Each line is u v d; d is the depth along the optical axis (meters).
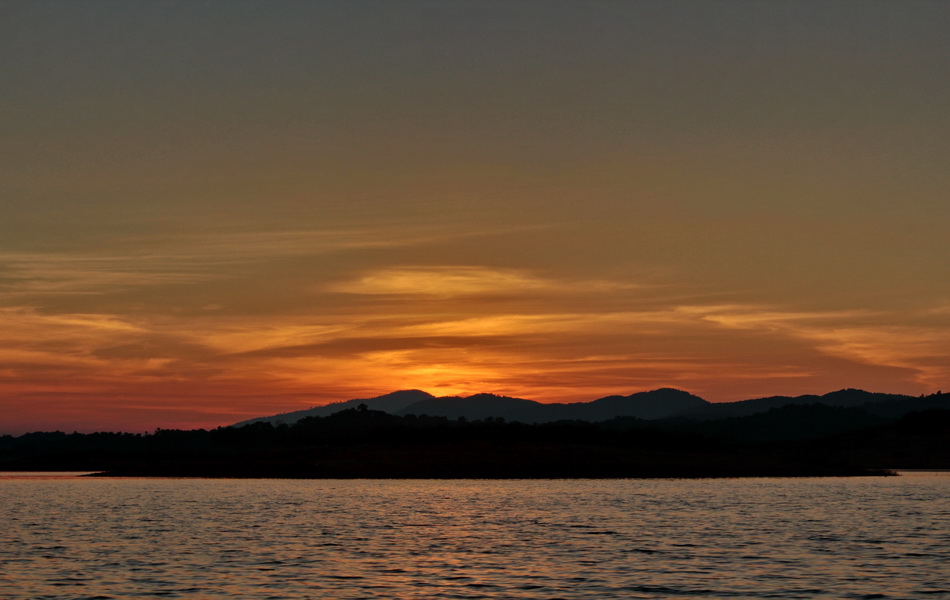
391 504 88.56
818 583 40.31
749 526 66.00
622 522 69.44
